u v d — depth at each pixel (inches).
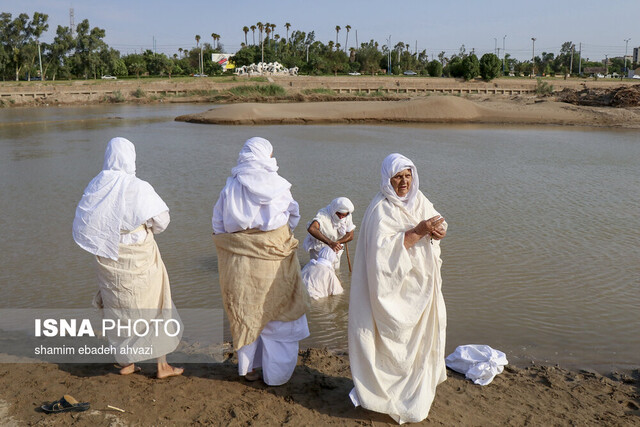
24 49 3821.4
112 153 175.6
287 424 163.6
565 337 261.1
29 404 168.1
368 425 166.2
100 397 173.0
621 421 180.7
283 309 181.6
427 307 168.2
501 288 320.5
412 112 1708.9
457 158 882.8
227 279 177.9
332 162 820.6
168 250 388.5
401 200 170.7
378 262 163.9
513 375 216.7
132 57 4522.6
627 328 271.9
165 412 165.8
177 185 628.7
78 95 2778.1
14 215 494.9
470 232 437.4
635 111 1763.0
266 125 1547.7
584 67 6501.0
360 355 168.1
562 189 628.7
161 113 2021.4
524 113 1712.6
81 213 173.3
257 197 172.6
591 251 391.5
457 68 3686.0
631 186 652.7
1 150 953.5
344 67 4886.8
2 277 338.6
